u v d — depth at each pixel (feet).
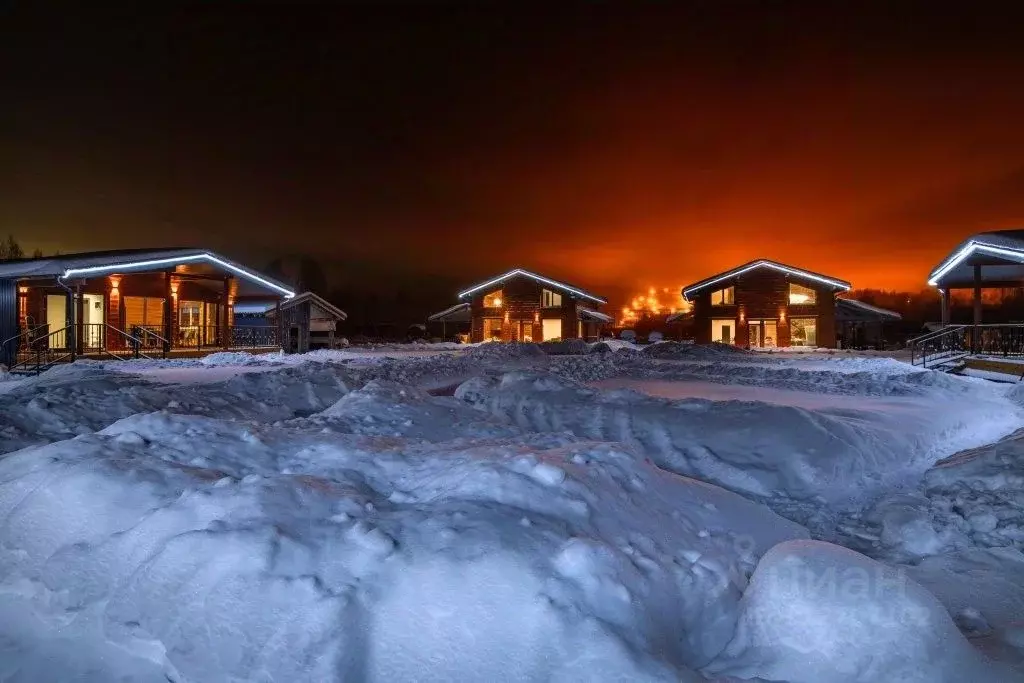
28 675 9.61
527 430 28.96
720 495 16.85
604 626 8.87
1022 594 12.96
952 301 213.87
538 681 8.27
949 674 8.89
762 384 49.70
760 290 138.51
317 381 36.29
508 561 9.71
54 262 67.26
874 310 151.64
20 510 12.03
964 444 29.37
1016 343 70.44
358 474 14.76
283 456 16.12
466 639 8.73
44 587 10.73
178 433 16.75
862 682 8.84
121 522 11.60
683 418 27.71
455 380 49.75
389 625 8.95
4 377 54.39
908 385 46.68
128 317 80.79
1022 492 18.44
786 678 9.12
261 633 8.75
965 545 15.99
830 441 24.25
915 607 9.51
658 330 251.39
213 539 9.93
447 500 11.96
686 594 10.94
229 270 83.92
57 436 24.90
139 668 9.39
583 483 13.20
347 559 9.88
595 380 53.21
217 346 88.48
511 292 152.97
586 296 150.71
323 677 8.18
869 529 17.88
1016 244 58.59
